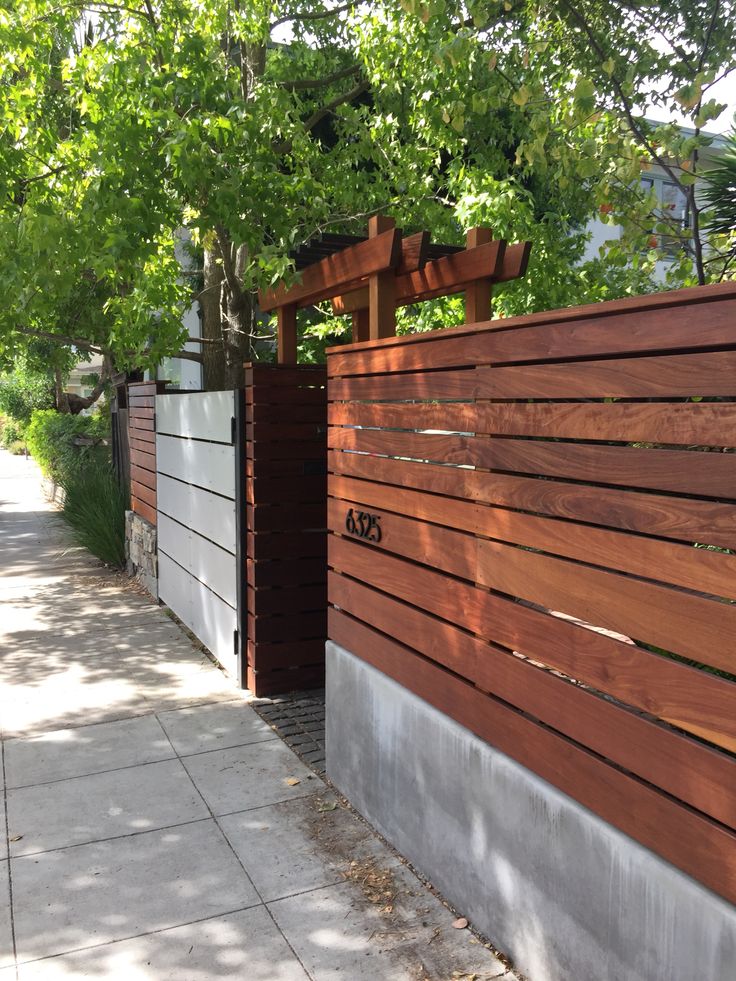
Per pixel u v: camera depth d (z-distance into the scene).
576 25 5.01
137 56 6.13
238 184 5.81
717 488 2.00
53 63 7.66
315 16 8.41
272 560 5.47
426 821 3.35
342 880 3.37
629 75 4.26
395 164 8.55
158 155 5.78
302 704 5.37
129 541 9.56
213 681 5.83
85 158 6.25
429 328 7.89
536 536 2.67
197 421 6.48
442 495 3.24
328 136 11.05
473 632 3.08
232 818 3.88
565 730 2.56
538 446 2.64
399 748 3.54
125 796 4.10
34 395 29.31
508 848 2.84
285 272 4.93
